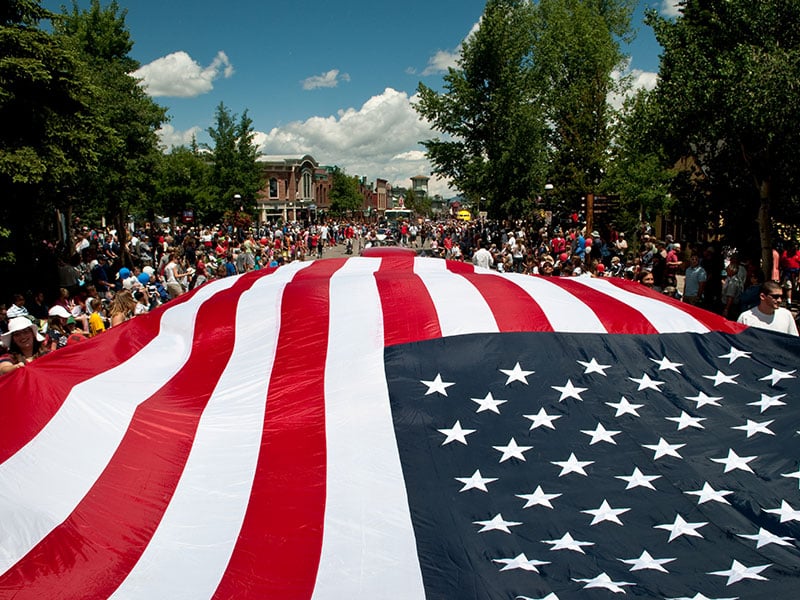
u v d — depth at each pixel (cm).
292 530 305
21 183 1475
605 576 266
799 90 851
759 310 523
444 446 362
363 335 443
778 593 251
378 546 294
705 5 1034
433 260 696
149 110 2291
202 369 428
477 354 427
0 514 301
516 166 2931
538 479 340
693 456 357
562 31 3016
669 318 473
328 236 4628
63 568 283
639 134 1146
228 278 647
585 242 1980
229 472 343
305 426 376
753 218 1219
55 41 1501
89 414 367
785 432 372
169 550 295
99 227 3675
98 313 1030
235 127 4003
